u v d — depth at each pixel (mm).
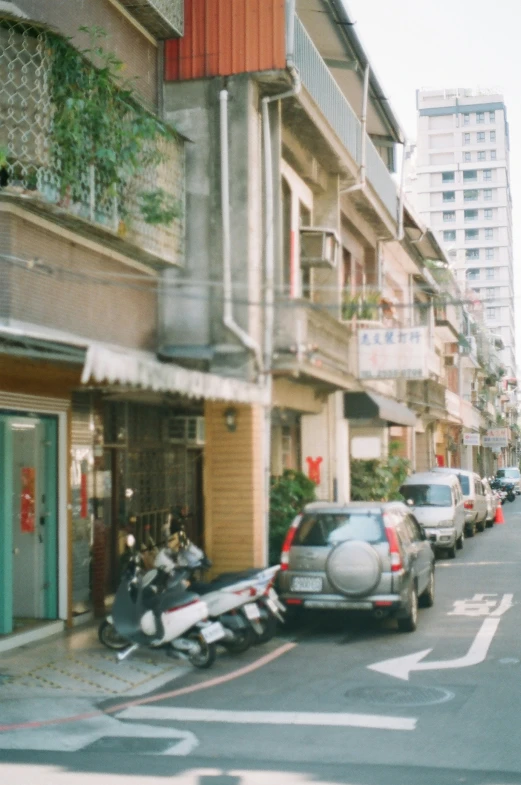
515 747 6840
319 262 16594
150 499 14977
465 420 48531
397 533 12242
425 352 18875
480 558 21828
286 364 14547
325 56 18344
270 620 11133
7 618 10844
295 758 6656
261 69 14164
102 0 12727
